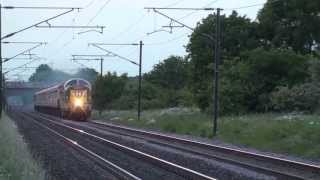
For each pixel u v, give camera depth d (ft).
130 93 361.51
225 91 218.59
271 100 207.00
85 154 104.99
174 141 138.92
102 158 96.99
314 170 78.07
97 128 196.34
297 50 269.64
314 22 265.54
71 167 84.33
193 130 176.24
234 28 267.80
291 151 111.24
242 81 221.87
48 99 330.13
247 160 95.40
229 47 266.77
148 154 104.06
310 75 208.74
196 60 267.80
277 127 137.28
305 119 152.46
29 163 68.18
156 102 351.87
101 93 341.62
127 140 141.08
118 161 92.99
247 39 265.95
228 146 127.65
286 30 268.62
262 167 82.53
